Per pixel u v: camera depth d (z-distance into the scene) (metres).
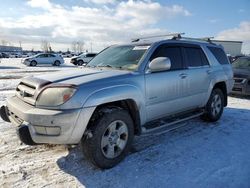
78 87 3.17
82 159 3.71
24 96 3.49
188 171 3.42
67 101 3.08
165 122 4.45
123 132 3.58
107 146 3.43
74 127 3.10
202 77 5.09
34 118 3.10
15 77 14.31
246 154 3.99
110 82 3.48
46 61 27.58
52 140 3.10
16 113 3.40
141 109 3.84
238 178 3.25
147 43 4.40
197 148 4.20
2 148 4.01
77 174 3.31
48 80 3.39
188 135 4.82
